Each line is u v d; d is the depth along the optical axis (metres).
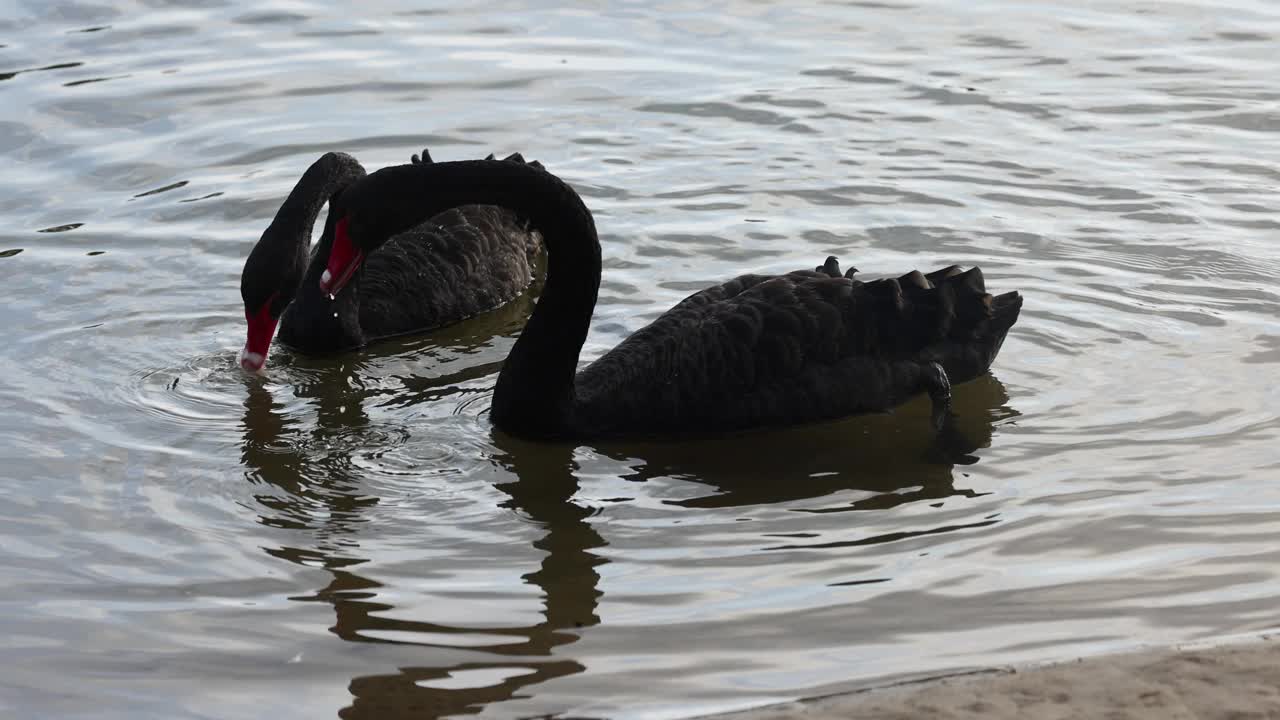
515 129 17.30
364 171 14.32
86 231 15.02
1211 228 14.85
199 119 17.36
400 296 14.03
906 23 20.22
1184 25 20.06
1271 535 9.66
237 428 11.84
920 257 14.46
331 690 8.22
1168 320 13.20
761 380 11.66
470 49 19.41
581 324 11.55
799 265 14.36
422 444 11.63
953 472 10.92
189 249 14.82
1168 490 10.40
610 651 8.57
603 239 14.91
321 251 13.98
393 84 18.36
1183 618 8.70
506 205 11.66
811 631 8.71
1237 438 11.13
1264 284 13.74
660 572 9.55
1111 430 11.41
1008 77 18.52
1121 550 9.59
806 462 11.29
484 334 14.16
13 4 20.52
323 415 12.15
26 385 12.33
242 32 19.81
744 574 9.48
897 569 9.48
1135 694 7.35
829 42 19.59
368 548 9.93
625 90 18.25
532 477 11.08
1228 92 17.98
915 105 17.75
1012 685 7.52
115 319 13.56
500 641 8.73
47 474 10.91
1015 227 14.99
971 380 12.34
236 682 8.32
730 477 11.06
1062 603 8.95
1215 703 7.22
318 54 19.19
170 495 10.66
